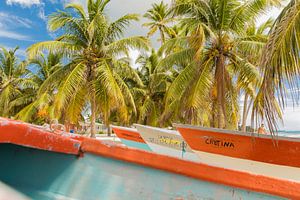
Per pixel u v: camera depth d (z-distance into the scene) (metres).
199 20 12.37
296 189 1.97
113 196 2.14
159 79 22.41
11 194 1.94
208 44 12.45
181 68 17.50
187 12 12.38
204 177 2.11
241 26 12.20
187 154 9.04
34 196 2.04
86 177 2.18
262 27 16.80
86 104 16.39
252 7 11.58
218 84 12.04
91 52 15.39
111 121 22.95
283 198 1.96
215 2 12.23
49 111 18.31
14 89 24.17
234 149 6.54
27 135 1.93
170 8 12.32
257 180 2.05
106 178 2.18
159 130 9.77
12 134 1.87
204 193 2.08
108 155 2.23
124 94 15.98
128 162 2.22
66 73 15.33
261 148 6.17
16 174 2.13
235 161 6.56
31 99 22.95
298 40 4.43
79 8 15.13
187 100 11.83
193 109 11.74
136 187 2.15
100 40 15.51
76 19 15.05
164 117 17.94
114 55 15.77
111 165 2.21
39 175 2.17
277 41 4.50
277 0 10.90
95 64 15.48
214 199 2.06
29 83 22.61
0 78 24.14
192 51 12.33
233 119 14.31
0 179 2.04
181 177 2.14
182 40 12.73
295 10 4.47
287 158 5.92
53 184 2.16
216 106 13.04
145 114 22.78
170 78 22.39
